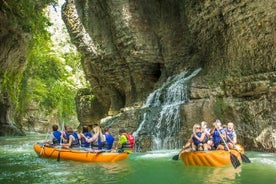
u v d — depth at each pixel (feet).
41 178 30.32
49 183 28.19
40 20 77.25
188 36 62.59
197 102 49.08
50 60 138.41
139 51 66.95
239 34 47.91
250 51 46.57
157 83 66.23
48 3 76.89
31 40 87.45
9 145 65.00
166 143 50.62
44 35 83.30
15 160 41.98
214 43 55.06
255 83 43.60
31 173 32.81
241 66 47.75
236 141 41.14
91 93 93.81
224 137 36.91
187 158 35.14
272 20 43.06
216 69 52.34
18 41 77.82
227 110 45.73
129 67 70.38
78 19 79.92
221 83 48.52
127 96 74.38
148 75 69.46
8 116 102.27
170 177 29.96
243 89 45.29
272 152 40.45
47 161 40.63
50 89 139.03
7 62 79.61
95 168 35.14
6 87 93.25
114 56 72.90
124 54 69.56
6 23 68.95
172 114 51.29
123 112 59.06
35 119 135.23
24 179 29.96
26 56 90.74
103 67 76.69
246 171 31.19
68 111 150.41
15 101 103.14
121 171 33.27
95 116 89.86
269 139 40.78
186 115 48.96
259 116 42.42
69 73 148.87
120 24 68.23
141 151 49.62
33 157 44.88
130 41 67.62
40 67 134.41
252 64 46.26
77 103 95.76
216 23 53.21
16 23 69.77
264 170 31.42
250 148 42.93
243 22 46.75
